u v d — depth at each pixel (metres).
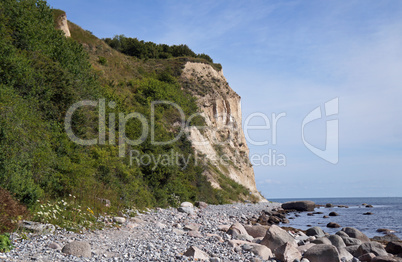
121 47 74.25
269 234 12.86
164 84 55.56
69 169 17.28
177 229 15.48
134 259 9.52
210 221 20.94
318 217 33.97
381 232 22.31
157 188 29.69
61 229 12.43
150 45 78.25
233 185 52.94
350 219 31.48
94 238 12.15
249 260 10.41
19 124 14.41
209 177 47.94
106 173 21.25
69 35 46.16
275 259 11.07
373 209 47.09
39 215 12.61
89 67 33.25
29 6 27.61
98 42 56.88
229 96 70.62
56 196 16.08
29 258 8.55
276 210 39.47
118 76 50.97
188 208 25.03
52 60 24.17
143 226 16.06
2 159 12.89
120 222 15.86
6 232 10.23
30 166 14.74
